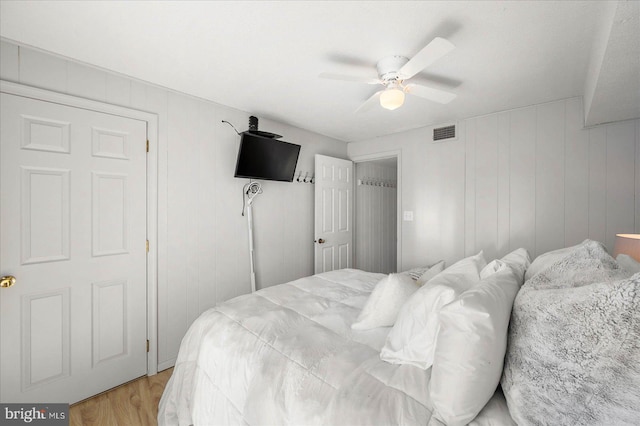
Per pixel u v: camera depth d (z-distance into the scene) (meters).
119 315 2.08
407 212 3.47
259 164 2.82
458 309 0.86
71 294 1.87
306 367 1.14
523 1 1.30
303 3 1.33
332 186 3.74
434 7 1.35
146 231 2.22
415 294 1.22
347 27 1.51
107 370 2.02
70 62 1.87
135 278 2.16
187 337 1.66
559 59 1.81
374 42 1.65
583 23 1.44
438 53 1.43
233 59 1.86
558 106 2.47
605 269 0.90
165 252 2.33
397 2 1.32
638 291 0.66
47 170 1.78
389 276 1.50
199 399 1.41
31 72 1.73
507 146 2.73
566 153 2.43
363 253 4.47
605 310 0.70
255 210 3.03
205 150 2.58
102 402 1.91
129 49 1.74
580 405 0.68
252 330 1.43
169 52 1.78
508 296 0.98
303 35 1.59
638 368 0.63
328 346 1.28
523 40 1.60
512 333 0.90
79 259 1.90
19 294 1.69
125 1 1.33
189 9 1.38
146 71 2.02
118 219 2.08
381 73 1.84
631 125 2.17
